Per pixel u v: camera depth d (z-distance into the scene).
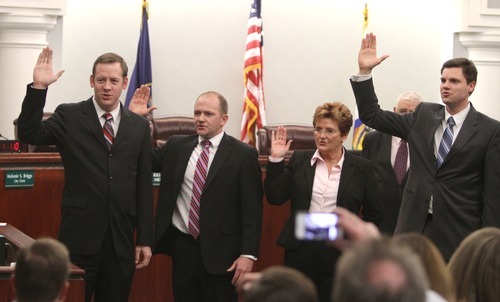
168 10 11.46
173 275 5.97
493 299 3.30
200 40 11.57
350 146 11.89
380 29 12.12
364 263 2.12
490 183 5.49
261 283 2.39
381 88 12.17
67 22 11.08
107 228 5.60
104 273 5.66
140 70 11.02
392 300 2.08
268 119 11.84
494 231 3.38
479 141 5.52
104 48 11.22
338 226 2.59
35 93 5.42
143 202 5.71
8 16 10.36
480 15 11.67
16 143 7.40
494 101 11.81
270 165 5.88
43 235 7.08
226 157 5.94
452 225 5.51
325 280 5.62
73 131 5.62
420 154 5.62
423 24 12.20
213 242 5.87
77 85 11.12
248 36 11.30
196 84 11.58
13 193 7.01
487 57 11.83
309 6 11.89
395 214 6.96
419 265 2.16
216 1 11.59
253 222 5.92
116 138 5.65
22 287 3.05
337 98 12.02
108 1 11.23
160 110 11.47
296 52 11.88
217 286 5.91
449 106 5.62
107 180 5.59
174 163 5.97
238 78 11.67
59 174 7.12
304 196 5.79
